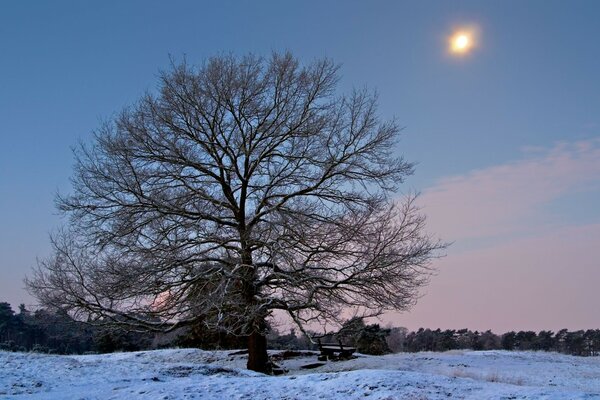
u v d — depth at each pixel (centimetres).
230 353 2831
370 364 2267
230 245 2227
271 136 2350
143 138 2188
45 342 5559
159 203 2117
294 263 2162
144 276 2086
